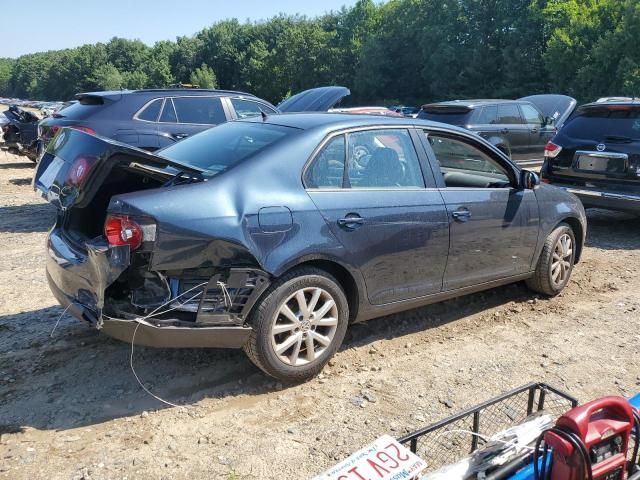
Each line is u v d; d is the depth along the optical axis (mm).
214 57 104812
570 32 42781
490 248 4605
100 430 3201
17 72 176875
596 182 7547
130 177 3760
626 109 7359
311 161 3707
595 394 3664
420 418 3371
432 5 63344
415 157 4230
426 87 66938
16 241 7328
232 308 3344
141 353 4074
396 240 3957
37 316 4734
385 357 4125
